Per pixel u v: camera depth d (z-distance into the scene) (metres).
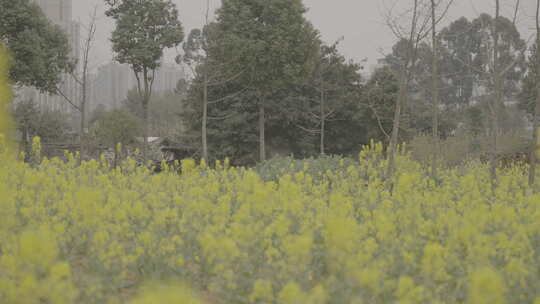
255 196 8.77
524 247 6.98
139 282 6.34
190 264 7.12
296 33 31.78
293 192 10.30
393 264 6.23
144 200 10.74
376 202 11.48
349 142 39.12
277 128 38.47
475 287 4.59
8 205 8.08
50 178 11.74
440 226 8.16
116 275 6.10
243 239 6.62
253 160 36.78
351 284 5.20
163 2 29.70
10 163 12.77
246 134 36.00
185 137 38.19
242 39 30.83
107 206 8.24
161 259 6.43
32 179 10.53
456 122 43.91
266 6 31.36
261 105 34.16
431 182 13.97
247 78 33.19
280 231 6.94
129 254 6.55
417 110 43.72
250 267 6.20
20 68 27.55
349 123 38.56
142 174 13.78
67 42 30.53
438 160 22.92
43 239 5.28
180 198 9.43
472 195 12.40
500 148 25.39
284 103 36.25
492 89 17.94
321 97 36.59
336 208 8.89
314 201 10.09
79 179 12.73
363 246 6.66
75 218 7.57
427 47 19.59
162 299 4.16
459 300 5.98
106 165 15.02
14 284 5.09
